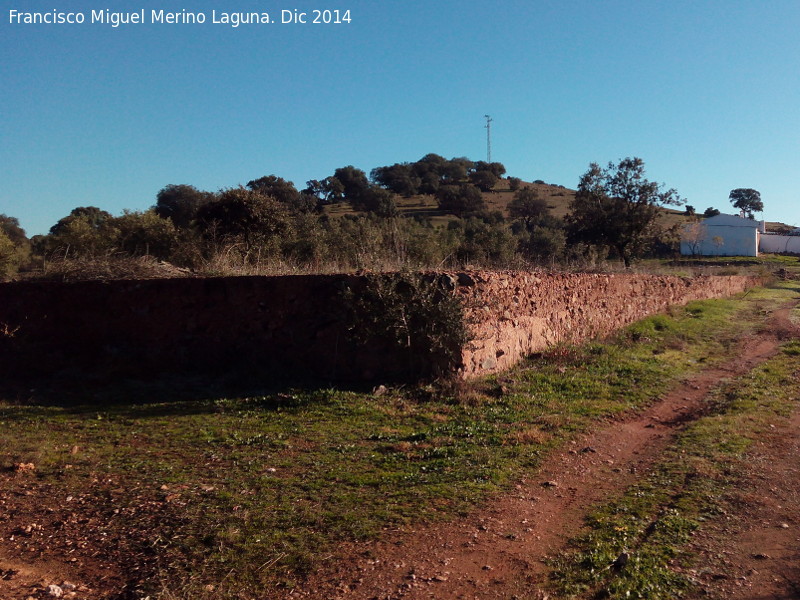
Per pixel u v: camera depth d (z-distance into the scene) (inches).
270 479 242.2
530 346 468.1
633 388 408.2
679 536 190.1
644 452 289.0
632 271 791.1
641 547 183.0
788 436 297.7
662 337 613.3
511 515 212.2
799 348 541.0
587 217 1209.4
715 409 359.6
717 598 154.9
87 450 281.9
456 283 394.9
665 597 155.4
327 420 321.4
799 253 2716.5
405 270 402.6
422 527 200.8
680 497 224.7
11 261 904.9
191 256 617.6
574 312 544.7
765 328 676.7
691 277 920.3
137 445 288.5
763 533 192.2
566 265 746.2
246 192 865.5
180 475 248.4
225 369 410.6
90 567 178.4
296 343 403.9
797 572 167.0
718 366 494.9
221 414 335.0
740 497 221.5
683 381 439.2
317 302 402.0
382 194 2134.6
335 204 2406.5
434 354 377.1
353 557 180.7
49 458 269.0
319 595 162.2
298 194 1893.5
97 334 432.1
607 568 170.9
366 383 380.5
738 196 4874.5
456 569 175.2
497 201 3075.8
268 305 410.9
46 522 207.0
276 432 304.0
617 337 585.6
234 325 415.8
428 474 249.1
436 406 345.7
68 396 375.2
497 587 165.6
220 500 221.0
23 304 441.1
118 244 866.8
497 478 245.8
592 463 270.7
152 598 159.0
